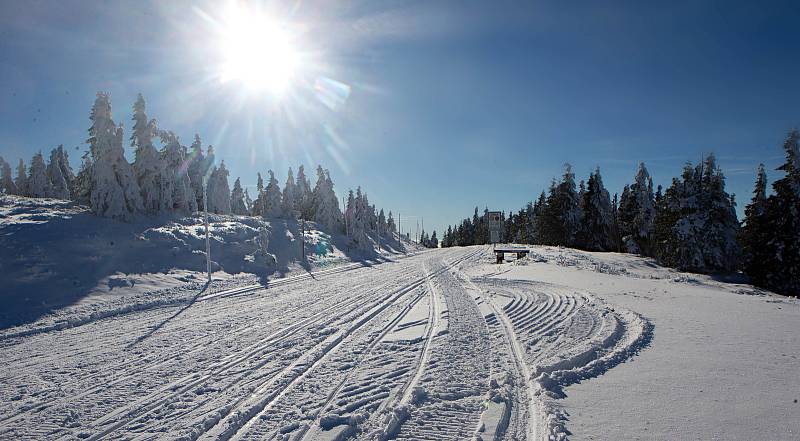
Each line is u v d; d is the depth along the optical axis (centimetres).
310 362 742
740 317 1021
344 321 1101
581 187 5091
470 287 1733
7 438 487
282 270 2925
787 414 486
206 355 810
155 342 938
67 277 1809
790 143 2783
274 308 1371
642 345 791
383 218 8719
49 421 530
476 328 974
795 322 963
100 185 2994
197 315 1284
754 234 2912
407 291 1667
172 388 634
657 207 4788
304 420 512
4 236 2138
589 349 761
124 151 3178
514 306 1241
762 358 695
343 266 3472
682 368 654
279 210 5666
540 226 5881
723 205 3359
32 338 1038
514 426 488
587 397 553
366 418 514
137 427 507
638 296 1364
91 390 638
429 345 834
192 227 3359
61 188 5056
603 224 4722
